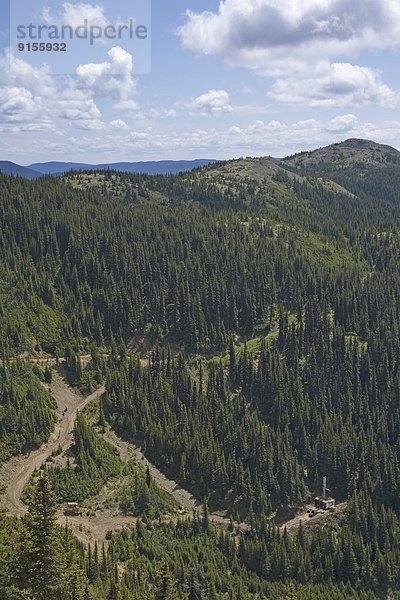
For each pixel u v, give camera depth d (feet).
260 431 606.96
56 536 209.46
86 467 529.04
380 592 469.16
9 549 236.02
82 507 495.00
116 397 649.61
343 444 606.96
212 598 392.47
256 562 469.16
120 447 593.42
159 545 447.83
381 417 644.69
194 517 498.69
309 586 448.65
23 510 455.22
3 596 209.77
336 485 595.47
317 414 647.97
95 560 354.95
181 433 602.44
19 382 608.19
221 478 569.23
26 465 524.11
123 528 465.06
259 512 554.87
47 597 204.54
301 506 573.33
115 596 314.96
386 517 520.83
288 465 582.76
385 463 583.99
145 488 524.93
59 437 576.61
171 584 275.59
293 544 487.61
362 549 485.56
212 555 451.94
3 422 544.21
